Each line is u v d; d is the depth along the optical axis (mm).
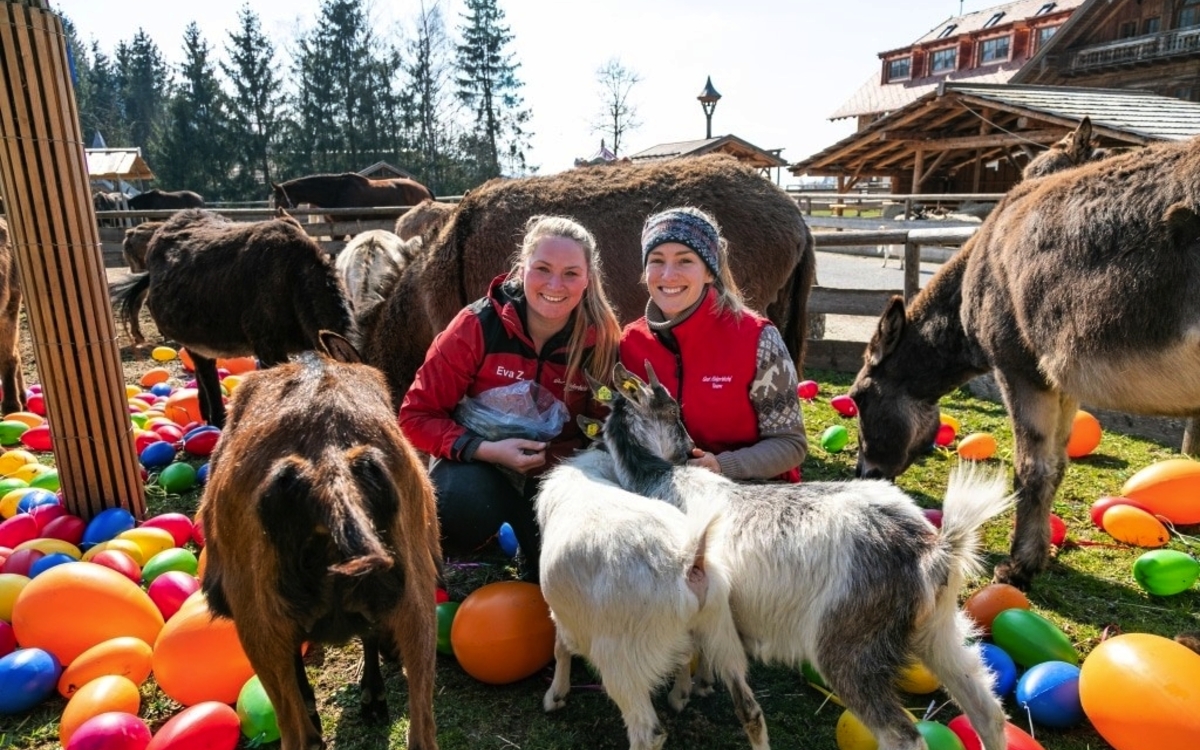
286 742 2164
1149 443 5562
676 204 4543
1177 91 24766
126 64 78125
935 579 2191
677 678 2854
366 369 2721
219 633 2793
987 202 20078
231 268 5551
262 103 51875
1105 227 3225
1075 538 4113
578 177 4762
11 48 3604
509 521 3414
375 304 5105
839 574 2236
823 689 2916
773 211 4656
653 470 2746
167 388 7398
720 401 3096
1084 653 3125
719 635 2320
